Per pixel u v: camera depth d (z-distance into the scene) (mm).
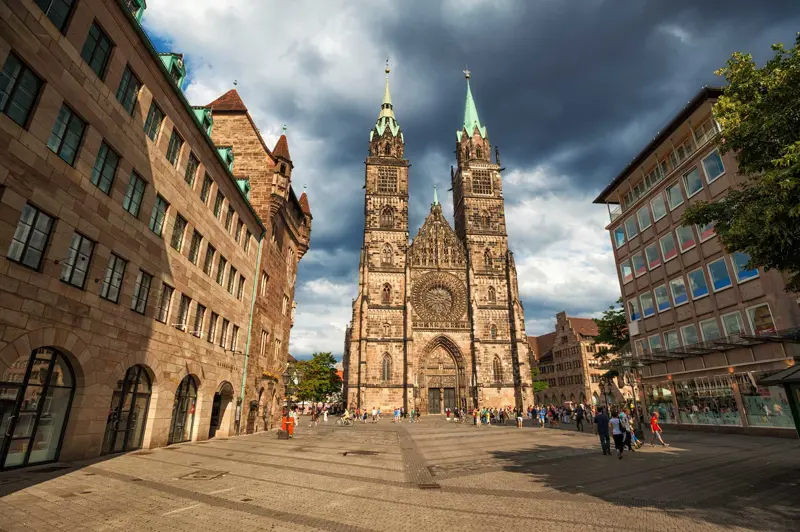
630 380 40562
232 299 32500
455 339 83812
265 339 41219
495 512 10938
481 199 96562
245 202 34281
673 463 19594
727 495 12758
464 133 103250
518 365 82250
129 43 18875
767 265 14922
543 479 15914
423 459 21812
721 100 15898
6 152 12805
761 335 32750
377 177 94750
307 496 12477
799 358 30500
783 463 18516
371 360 80688
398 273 86875
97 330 17031
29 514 9531
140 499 11344
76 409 16219
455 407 81688
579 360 112375
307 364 91438
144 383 21359
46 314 14406
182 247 24453
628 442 24875
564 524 9875
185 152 24453
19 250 13500
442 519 10234
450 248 90812
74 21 15555
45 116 14242
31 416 14711
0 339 12625
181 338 24344
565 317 120750
